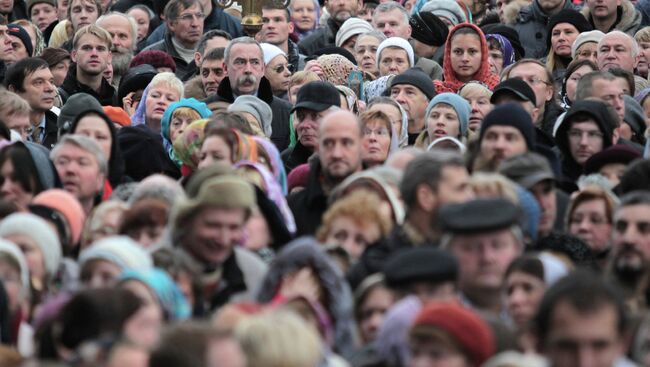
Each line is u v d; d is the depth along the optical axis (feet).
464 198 68.95
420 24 125.39
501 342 56.54
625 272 68.59
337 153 79.15
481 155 78.69
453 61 110.83
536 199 74.28
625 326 54.39
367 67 122.01
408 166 69.67
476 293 63.57
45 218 72.18
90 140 80.84
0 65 119.96
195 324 51.39
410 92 104.63
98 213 73.10
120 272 63.10
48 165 79.77
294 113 102.37
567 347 53.93
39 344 56.95
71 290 60.44
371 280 63.57
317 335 57.06
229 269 67.26
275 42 130.62
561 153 90.33
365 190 71.92
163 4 139.13
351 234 69.72
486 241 63.21
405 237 68.80
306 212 79.87
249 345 53.31
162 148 94.07
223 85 108.88
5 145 80.02
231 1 134.41
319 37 137.18
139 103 110.83
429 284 60.85
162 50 128.57
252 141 80.48
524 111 78.95
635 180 79.41
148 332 56.59
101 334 55.83
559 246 71.77
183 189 82.53
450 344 53.78
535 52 131.64
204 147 79.00
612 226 75.25
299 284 62.85
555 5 131.64
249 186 66.74
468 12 140.15
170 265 64.03
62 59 116.16
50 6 145.28
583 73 108.58
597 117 89.15
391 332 58.08
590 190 75.97
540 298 58.23
